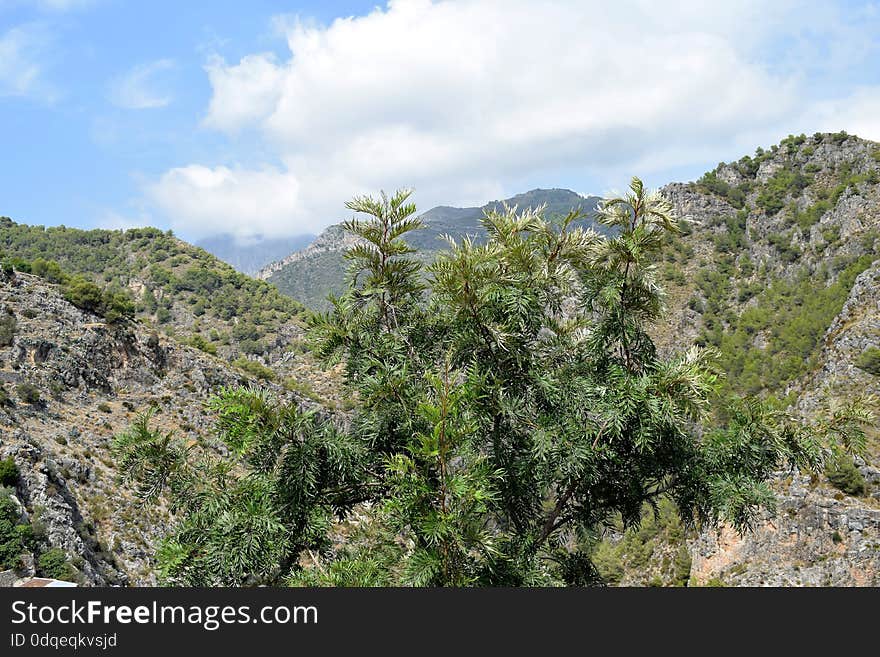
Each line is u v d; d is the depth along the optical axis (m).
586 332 8.90
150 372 57.59
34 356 47.72
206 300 128.00
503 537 8.01
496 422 7.92
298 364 86.00
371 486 8.26
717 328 115.94
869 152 129.25
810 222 122.38
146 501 8.38
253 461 7.74
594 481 8.15
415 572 6.43
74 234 150.25
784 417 8.73
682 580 61.44
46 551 27.25
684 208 147.75
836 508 48.97
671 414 7.57
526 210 8.98
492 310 8.32
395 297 8.92
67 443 39.88
